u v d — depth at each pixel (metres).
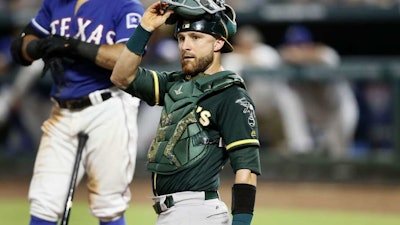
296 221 35.53
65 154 21.67
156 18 17.19
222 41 17.25
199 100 16.83
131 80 17.66
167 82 17.83
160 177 17.08
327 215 37.44
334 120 46.44
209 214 16.64
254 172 16.36
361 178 45.94
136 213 36.94
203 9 16.77
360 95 48.97
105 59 20.62
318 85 46.12
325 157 46.41
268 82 46.38
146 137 46.69
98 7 21.44
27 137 48.62
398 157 45.50
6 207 38.69
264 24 53.50
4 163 48.19
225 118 16.56
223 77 16.92
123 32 21.02
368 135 49.41
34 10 52.69
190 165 16.64
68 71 21.47
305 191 44.62
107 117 21.48
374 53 53.94
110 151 21.53
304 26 53.03
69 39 21.00
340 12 50.84
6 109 47.91
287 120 46.72
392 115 45.88
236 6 51.84
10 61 50.25
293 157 46.62
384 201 41.62
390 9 50.56
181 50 17.20
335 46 53.88
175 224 16.69
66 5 21.89
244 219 16.05
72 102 21.52
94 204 21.83
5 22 52.56
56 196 21.45
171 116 17.00
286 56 47.28
